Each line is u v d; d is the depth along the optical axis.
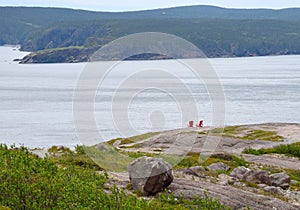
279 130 62.06
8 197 12.58
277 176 23.92
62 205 12.47
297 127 65.12
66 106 126.31
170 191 18.05
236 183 22.41
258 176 23.67
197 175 23.06
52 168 14.44
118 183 18.47
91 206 12.83
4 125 93.75
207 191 18.67
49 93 165.00
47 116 106.50
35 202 12.34
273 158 39.91
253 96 146.50
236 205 17.59
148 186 17.41
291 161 38.59
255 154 42.19
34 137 78.06
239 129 63.50
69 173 16.53
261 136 56.84
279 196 20.70
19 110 120.06
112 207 13.06
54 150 28.09
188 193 17.95
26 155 15.13
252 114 108.81
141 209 12.98
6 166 13.87
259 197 19.16
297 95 148.25
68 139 74.88
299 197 21.59
